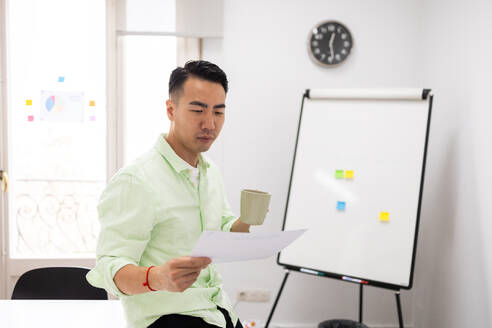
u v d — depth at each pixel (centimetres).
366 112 238
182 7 261
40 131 270
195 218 112
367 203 228
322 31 270
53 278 163
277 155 278
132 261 96
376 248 221
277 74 274
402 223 219
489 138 193
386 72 276
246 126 276
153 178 103
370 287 284
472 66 209
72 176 274
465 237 213
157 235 104
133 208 98
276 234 87
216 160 277
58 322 126
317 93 249
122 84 271
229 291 281
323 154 243
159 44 271
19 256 274
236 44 271
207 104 101
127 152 276
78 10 265
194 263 81
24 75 266
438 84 248
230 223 132
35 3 263
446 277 233
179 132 105
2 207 266
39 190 272
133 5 260
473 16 208
